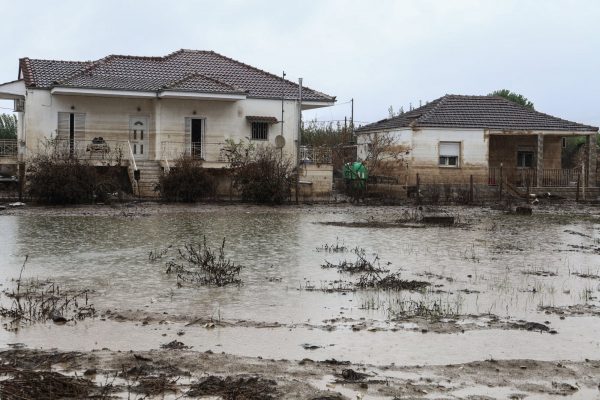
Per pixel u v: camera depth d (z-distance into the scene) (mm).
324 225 25859
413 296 13250
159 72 40344
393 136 43312
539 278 15297
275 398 7875
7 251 18203
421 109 45438
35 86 36062
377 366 9125
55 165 32312
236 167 36219
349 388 8258
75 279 14516
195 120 38781
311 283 14352
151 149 38438
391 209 33875
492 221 28484
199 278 14672
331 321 11320
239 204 34781
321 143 55156
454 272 15906
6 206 30922
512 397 8094
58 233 21984
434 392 8195
